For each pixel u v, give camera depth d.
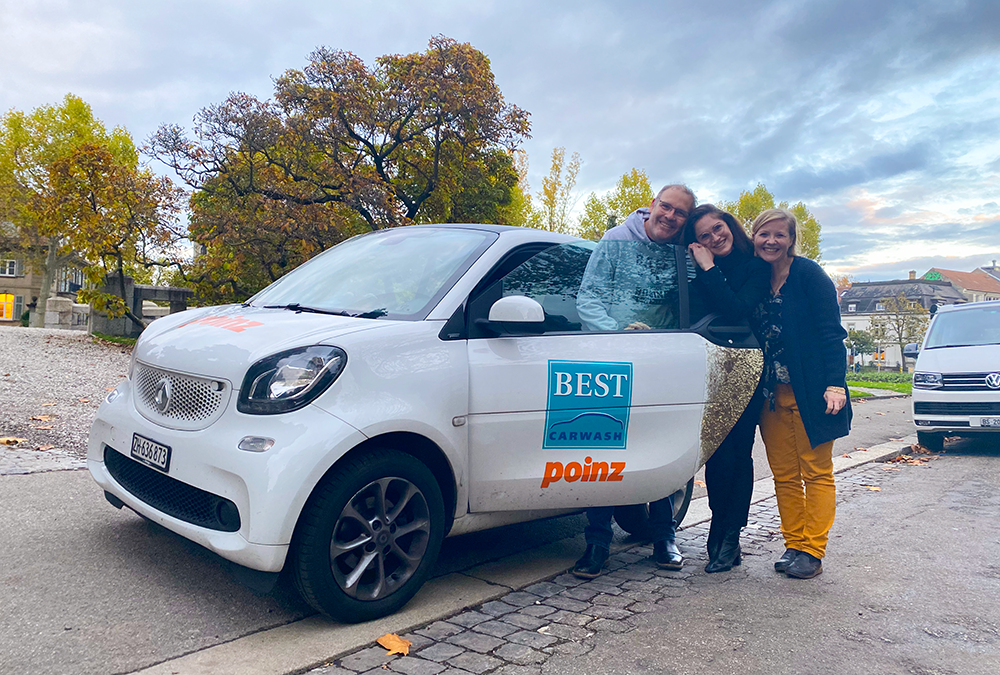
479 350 3.38
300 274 4.27
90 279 16.61
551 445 3.49
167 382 3.24
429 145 19.94
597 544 3.83
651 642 3.01
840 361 3.90
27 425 6.51
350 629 2.98
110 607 3.02
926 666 2.88
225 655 2.69
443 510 3.28
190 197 16.64
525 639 2.99
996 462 8.50
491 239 3.73
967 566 4.24
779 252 3.93
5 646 2.63
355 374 3.00
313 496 2.89
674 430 3.75
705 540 4.73
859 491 6.55
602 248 3.90
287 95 16.95
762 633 3.15
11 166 39.81
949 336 9.94
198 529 2.98
